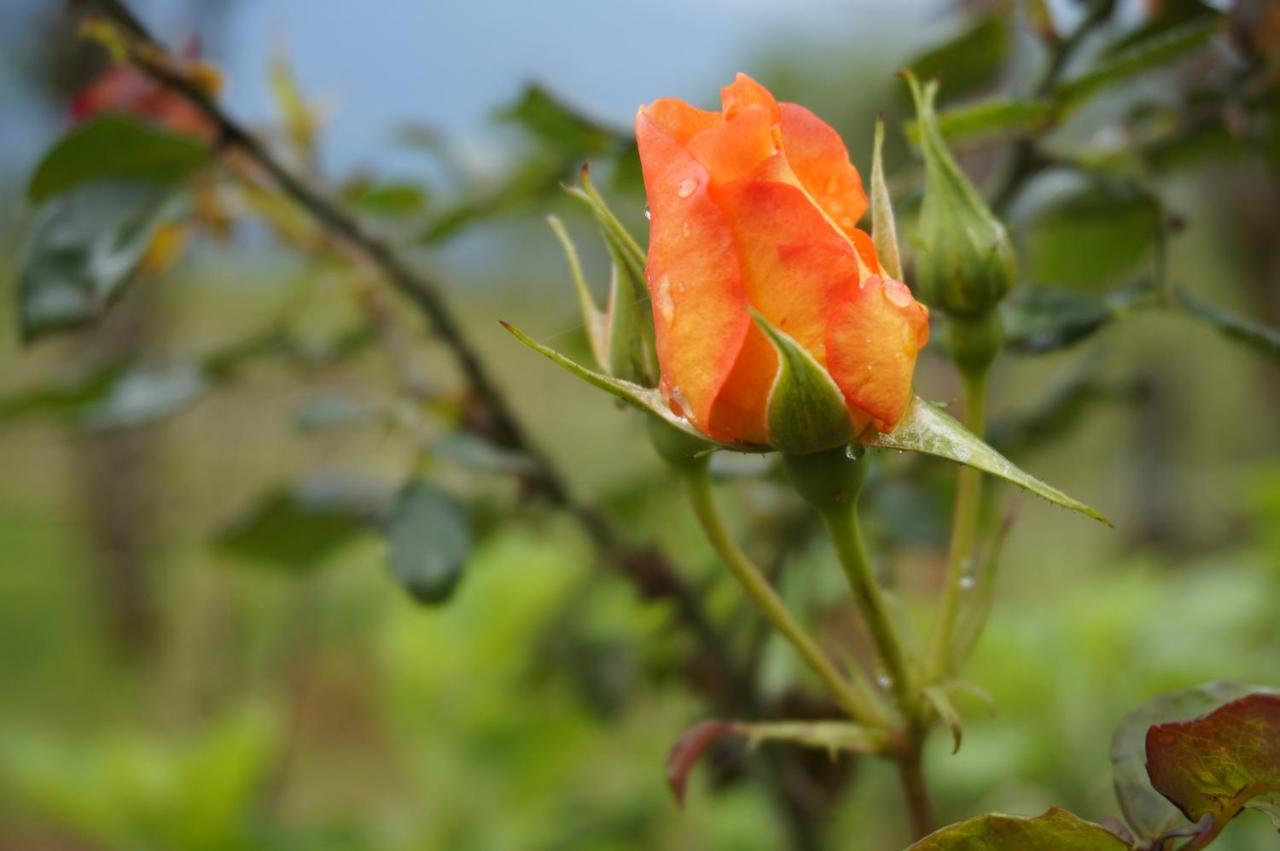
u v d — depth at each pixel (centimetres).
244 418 126
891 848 72
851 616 60
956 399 34
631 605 62
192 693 122
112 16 45
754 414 34
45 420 52
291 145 51
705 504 37
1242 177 79
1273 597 71
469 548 45
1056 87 42
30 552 192
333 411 48
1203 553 109
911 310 34
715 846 72
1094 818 66
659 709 88
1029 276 52
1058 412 54
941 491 54
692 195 34
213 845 69
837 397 34
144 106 51
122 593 156
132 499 157
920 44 48
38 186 45
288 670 114
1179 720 36
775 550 52
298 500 53
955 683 36
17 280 44
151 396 50
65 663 158
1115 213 46
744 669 47
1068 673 71
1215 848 53
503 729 75
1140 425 109
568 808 79
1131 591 73
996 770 67
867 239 34
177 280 143
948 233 38
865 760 66
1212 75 50
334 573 125
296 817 100
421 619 76
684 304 34
